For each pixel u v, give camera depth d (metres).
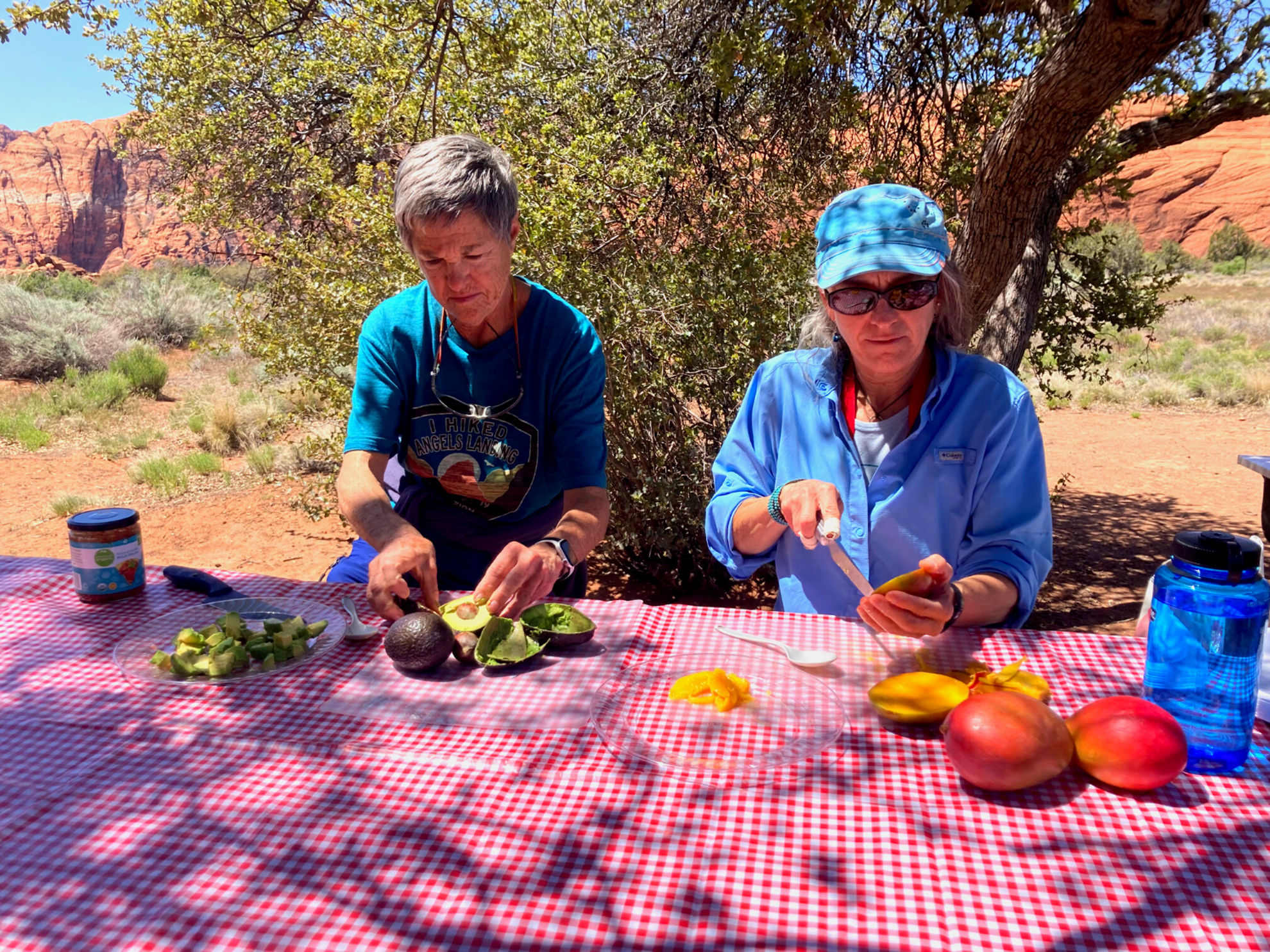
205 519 7.30
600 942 0.95
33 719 1.43
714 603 5.36
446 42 3.80
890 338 1.89
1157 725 1.21
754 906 1.00
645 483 5.04
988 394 2.02
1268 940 0.95
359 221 4.87
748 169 5.67
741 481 2.25
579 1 5.64
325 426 8.94
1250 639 1.24
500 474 2.38
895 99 5.36
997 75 4.92
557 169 4.68
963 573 2.00
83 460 9.16
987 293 4.13
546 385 2.35
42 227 80.44
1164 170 58.81
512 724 1.42
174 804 1.20
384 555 1.80
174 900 1.01
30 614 1.87
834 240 1.89
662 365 4.87
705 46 5.41
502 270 2.13
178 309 17.56
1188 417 11.80
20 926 0.97
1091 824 1.16
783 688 1.54
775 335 4.89
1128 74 3.35
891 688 1.44
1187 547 1.29
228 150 7.85
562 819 1.16
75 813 1.18
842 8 4.48
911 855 1.09
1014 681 1.46
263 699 1.51
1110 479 8.77
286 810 1.18
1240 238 51.00
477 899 1.01
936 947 0.95
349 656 1.69
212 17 7.13
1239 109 4.60
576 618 1.78
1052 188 5.11
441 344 2.33
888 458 2.05
